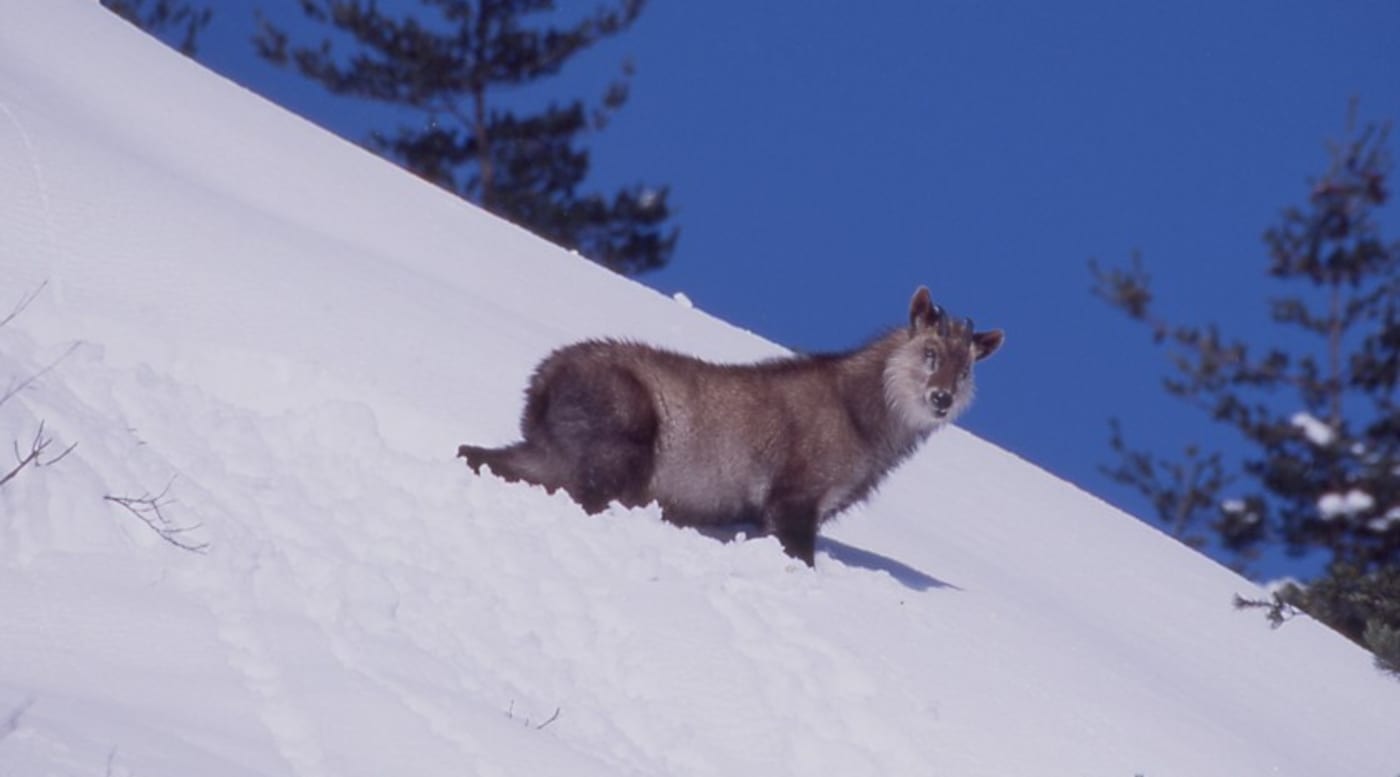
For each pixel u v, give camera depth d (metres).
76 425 29.73
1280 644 51.69
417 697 24.28
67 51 66.69
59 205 42.00
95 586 25.14
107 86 64.69
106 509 27.45
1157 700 37.66
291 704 22.91
